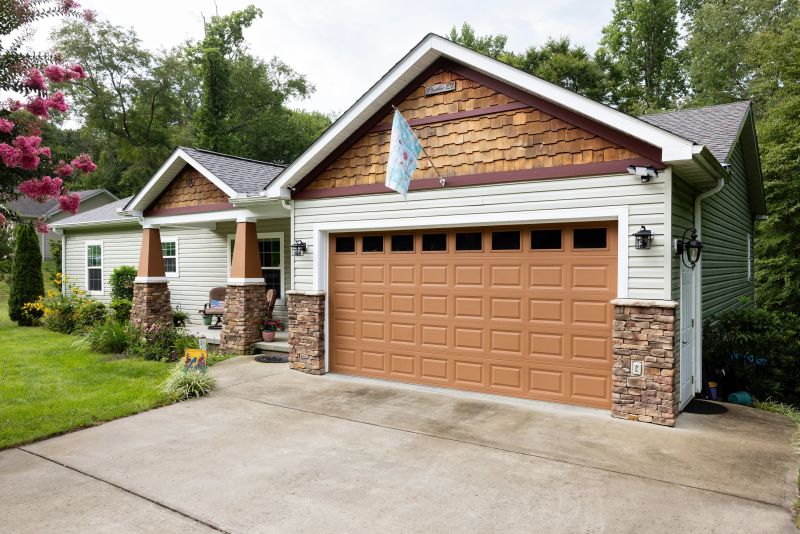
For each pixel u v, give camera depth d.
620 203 6.18
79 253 17.50
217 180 10.27
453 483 4.49
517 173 6.84
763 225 14.23
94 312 13.87
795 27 15.23
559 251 6.79
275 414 6.58
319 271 8.75
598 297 6.53
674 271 6.16
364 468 4.84
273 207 10.05
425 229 7.86
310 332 8.77
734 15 27.19
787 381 7.97
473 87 7.24
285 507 4.09
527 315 7.03
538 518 3.87
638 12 31.08
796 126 13.31
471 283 7.48
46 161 4.97
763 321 8.30
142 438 5.72
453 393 7.41
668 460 4.95
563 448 5.27
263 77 34.50
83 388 7.82
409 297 8.05
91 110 32.53
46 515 3.97
